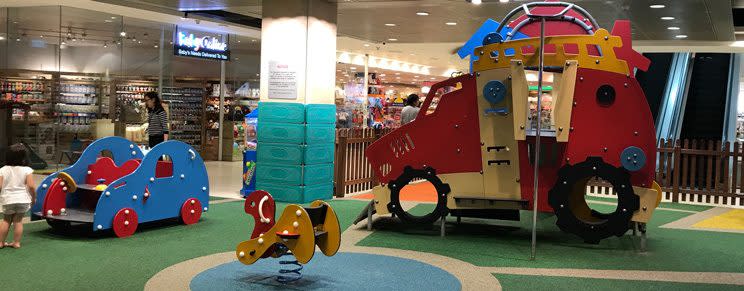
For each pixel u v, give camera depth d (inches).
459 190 296.2
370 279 217.2
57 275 211.9
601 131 275.7
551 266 243.8
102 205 269.3
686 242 297.7
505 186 290.5
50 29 519.8
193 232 292.2
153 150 292.2
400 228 317.7
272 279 213.5
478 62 291.4
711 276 231.9
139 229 296.5
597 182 490.9
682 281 223.8
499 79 287.1
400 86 1370.6
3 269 217.6
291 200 398.3
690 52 709.9
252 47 708.0
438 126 298.2
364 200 420.5
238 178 540.4
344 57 860.0
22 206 248.8
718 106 743.1
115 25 553.3
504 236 303.6
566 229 279.3
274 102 402.6
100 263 230.1
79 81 532.1
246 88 708.0
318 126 406.0
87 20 532.1
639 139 273.1
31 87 524.1
